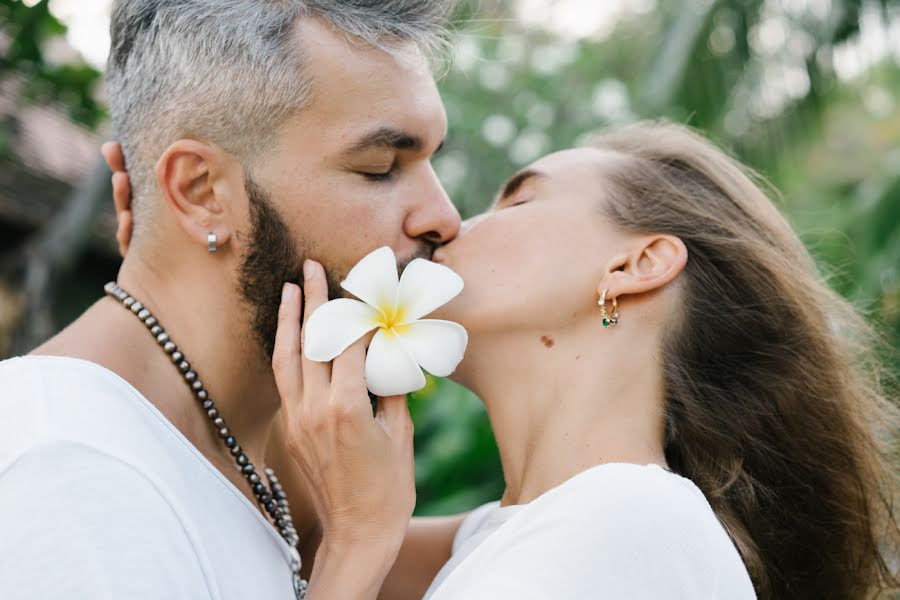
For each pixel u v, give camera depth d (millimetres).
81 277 6047
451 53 1865
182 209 1756
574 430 1760
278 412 2143
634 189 1918
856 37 4484
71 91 3906
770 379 1875
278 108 1704
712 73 4578
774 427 1871
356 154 1721
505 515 1748
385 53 1732
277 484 1989
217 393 1812
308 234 1739
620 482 1521
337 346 1600
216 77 1727
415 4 1758
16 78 4648
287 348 1668
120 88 1884
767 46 4566
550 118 6047
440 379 4090
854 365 2066
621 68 6344
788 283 1934
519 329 1809
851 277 4500
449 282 1659
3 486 1373
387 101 1726
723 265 1895
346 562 1579
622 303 1820
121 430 1513
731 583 1506
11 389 1527
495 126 5879
